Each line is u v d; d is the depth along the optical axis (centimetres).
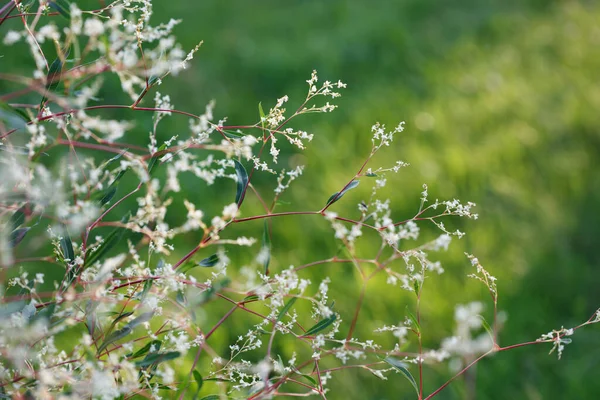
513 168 407
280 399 230
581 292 316
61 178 120
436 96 499
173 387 133
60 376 115
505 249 336
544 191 391
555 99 500
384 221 140
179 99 450
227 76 494
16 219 127
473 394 255
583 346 285
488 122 464
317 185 367
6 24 281
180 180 345
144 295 125
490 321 284
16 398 117
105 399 114
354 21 622
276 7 668
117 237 125
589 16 667
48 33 120
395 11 666
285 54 526
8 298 125
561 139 446
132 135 384
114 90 406
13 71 389
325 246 324
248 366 144
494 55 580
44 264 269
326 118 445
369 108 456
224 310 264
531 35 625
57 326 121
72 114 129
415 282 140
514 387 263
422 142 429
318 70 515
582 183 395
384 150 411
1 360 134
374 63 545
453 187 375
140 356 133
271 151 145
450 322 282
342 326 274
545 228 358
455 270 316
